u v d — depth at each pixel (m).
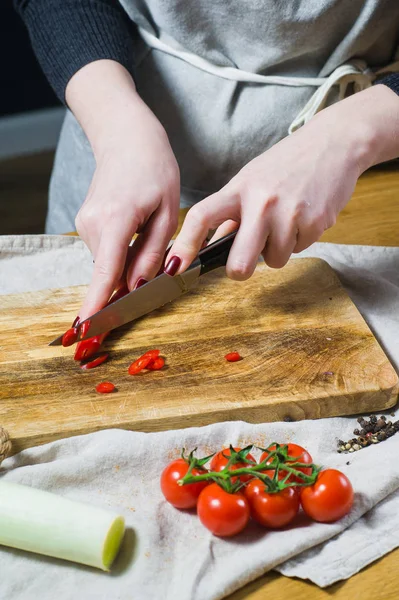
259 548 0.56
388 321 0.78
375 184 0.98
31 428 0.65
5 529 0.56
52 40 0.92
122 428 0.66
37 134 2.38
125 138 0.80
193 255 0.72
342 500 0.57
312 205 0.72
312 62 0.92
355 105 0.77
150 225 0.78
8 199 2.12
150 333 0.75
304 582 0.55
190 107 0.95
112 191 0.77
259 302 0.79
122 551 0.57
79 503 0.57
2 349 0.73
